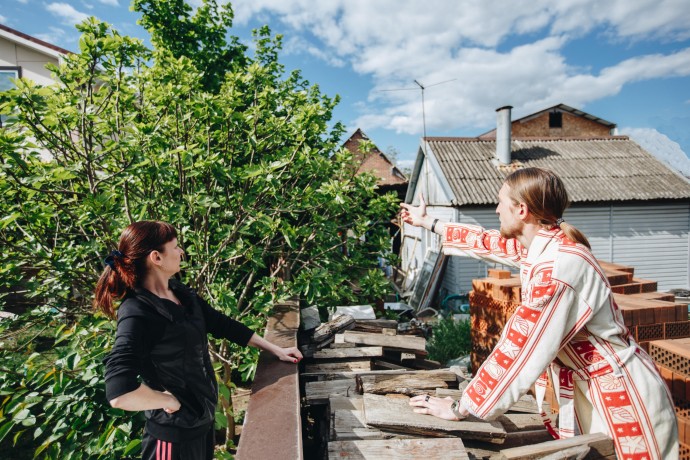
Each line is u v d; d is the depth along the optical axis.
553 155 13.05
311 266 4.38
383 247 4.71
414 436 1.72
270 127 3.95
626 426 1.29
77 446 2.38
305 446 2.69
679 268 11.65
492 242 1.96
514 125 23.95
